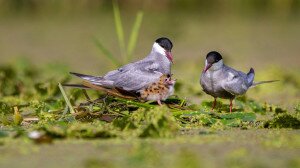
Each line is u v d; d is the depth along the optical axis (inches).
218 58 475.5
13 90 598.9
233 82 474.3
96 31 995.3
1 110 484.7
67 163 305.3
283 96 600.7
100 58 836.0
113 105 451.8
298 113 460.8
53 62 778.8
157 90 459.2
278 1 1238.9
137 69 467.2
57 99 517.3
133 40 636.7
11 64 743.1
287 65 783.1
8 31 1013.2
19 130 394.0
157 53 497.0
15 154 325.4
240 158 311.4
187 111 439.8
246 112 449.7
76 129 367.9
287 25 1074.1
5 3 1137.4
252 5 1248.2
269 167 294.0
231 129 409.1
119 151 328.2
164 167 293.4
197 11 1202.0
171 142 352.2
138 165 297.7
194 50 887.1
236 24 1083.9
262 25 1077.1
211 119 426.3
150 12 1155.3
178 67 789.2
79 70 750.5
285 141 353.1
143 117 413.7
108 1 1160.8
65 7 1154.0
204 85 486.6
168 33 990.4
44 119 445.1
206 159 309.6
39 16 1131.9
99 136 365.4
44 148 338.3
